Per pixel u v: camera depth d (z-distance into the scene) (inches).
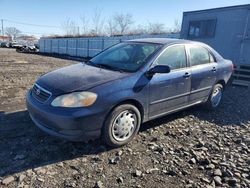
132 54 174.2
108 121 140.2
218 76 224.2
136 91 149.4
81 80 142.9
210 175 127.2
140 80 152.7
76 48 1246.9
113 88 140.2
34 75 427.5
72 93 132.2
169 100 175.3
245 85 372.2
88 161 133.0
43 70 519.2
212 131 185.2
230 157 146.2
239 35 381.4
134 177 121.9
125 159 137.1
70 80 143.9
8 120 181.6
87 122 131.3
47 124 135.8
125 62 168.2
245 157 147.2
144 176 123.1
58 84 141.1
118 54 181.0
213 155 147.9
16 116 190.7
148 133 172.2
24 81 355.9
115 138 146.0
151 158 139.9
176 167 132.5
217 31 410.0
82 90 133.6
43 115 134.2
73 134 131.4
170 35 815.7
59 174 120.4
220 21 404.2
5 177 115.4
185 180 122.0
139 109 157.8
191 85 192.1
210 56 219.8
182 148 153.4
